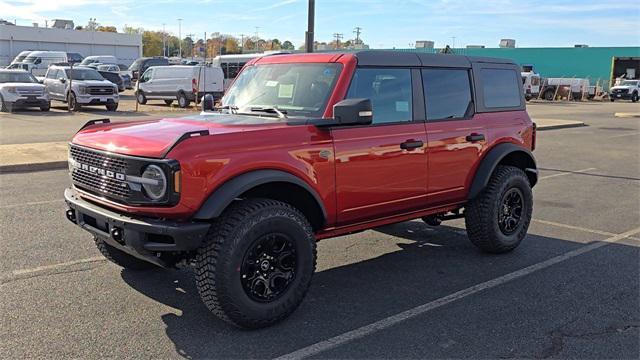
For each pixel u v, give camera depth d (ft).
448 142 18.66
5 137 51.06
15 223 23.63
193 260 14.46
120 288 16.89
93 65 144.25
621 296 16.89
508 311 15.69
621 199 31.50
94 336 13.75
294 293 14.71
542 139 63.36
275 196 15.39
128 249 13.87
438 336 14.10
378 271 19.02
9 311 15.07
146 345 13.38
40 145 45.01
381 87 17.16
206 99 19.45
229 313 13.76
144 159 13.25
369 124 15.92
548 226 25.40
